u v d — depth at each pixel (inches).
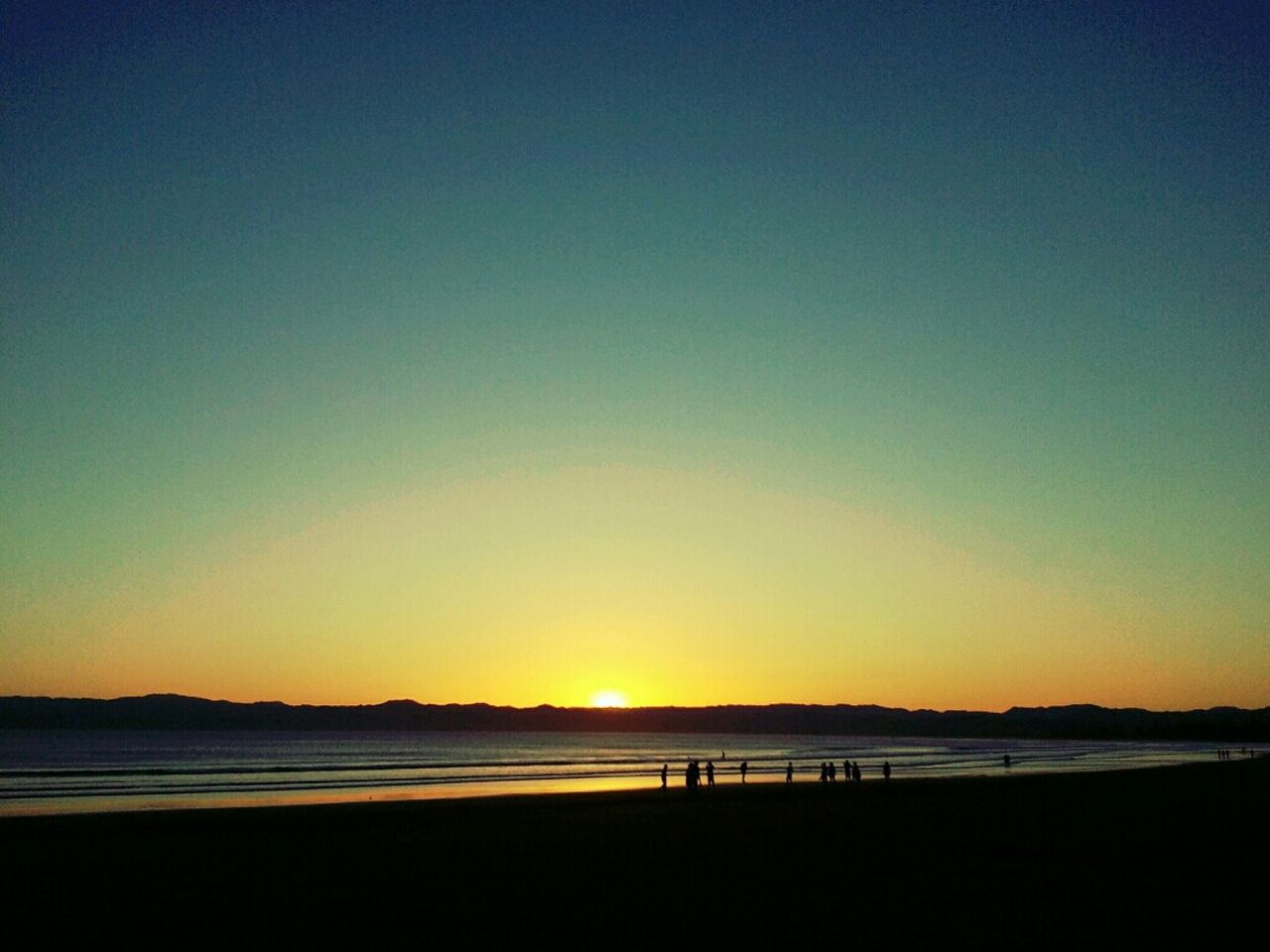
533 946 676.7
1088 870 1011.3
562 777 3336.6
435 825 1505.9
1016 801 1964.8
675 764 4613.7
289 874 1002.1
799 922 751.1
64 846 1238.9
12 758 4741.6
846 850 1181.1
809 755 6186.0
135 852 1178.6
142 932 720.3
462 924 749.3
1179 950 659.4
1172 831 1379.2
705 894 872.9
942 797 2101.4
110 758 4815.5
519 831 1411.2
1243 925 735.7
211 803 2155.5
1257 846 1213.1
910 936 700.7
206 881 957.8
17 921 759.1
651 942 687.1
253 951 662.5
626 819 1605.6
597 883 938.1
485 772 3759.8
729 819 1598.2
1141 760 4955.7
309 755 5472.4
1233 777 2837.1
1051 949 663.1
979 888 903.1
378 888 914.1
